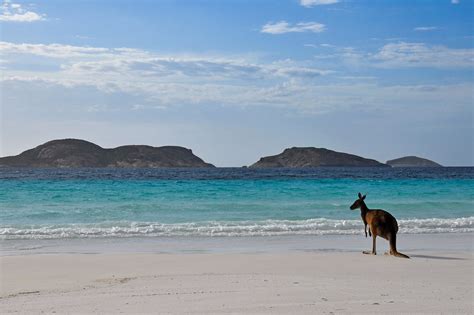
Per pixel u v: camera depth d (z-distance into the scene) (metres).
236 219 25.47
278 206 30.22
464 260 14.80
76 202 31.97
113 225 23.20
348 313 8.13
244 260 14.84
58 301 9.47
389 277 12.09
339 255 15.69
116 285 11.15
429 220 24.38
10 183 47.44
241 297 9.38
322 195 36.53
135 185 44.59
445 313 8.14
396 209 29.55
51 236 20.16
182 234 20.69
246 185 45.25
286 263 14.30
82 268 13.73
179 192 37.94
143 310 8.52
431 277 12.09
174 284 10.93
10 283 11.84
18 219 25.34
